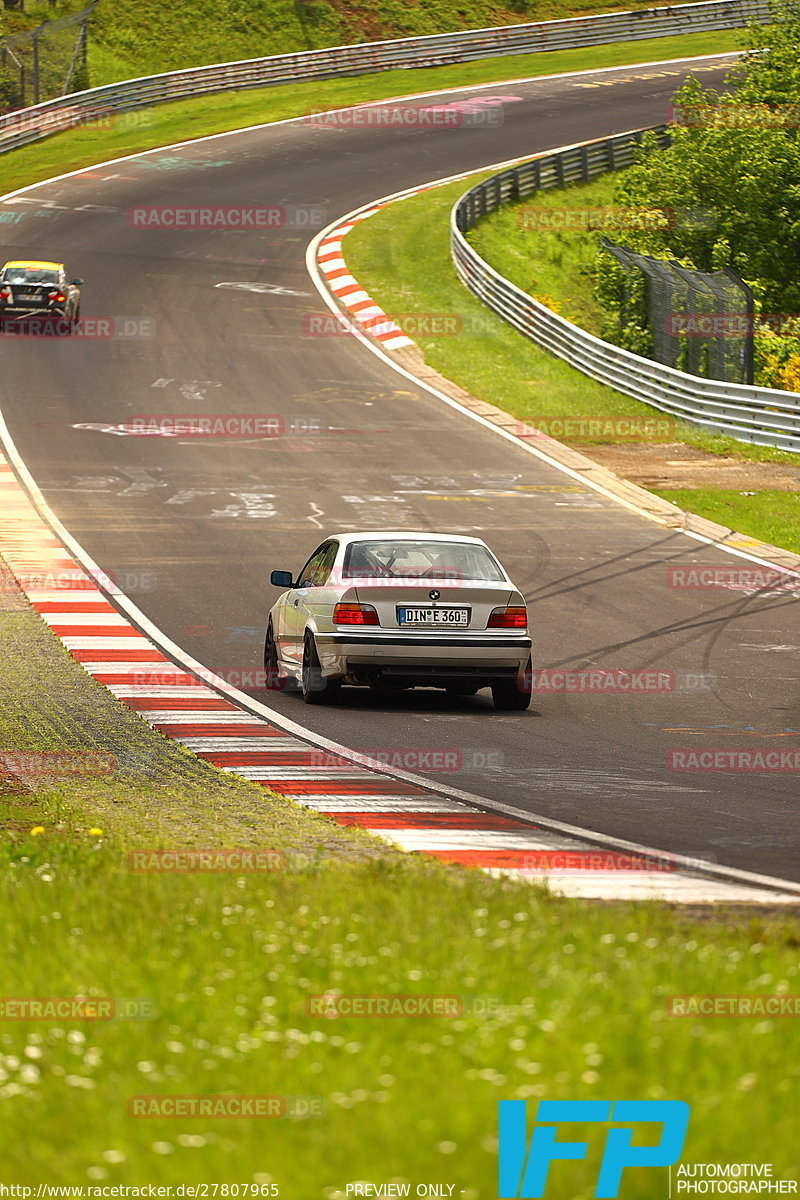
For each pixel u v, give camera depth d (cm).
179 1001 1697
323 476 10425
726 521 9431
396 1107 1350
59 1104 1411
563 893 2547
